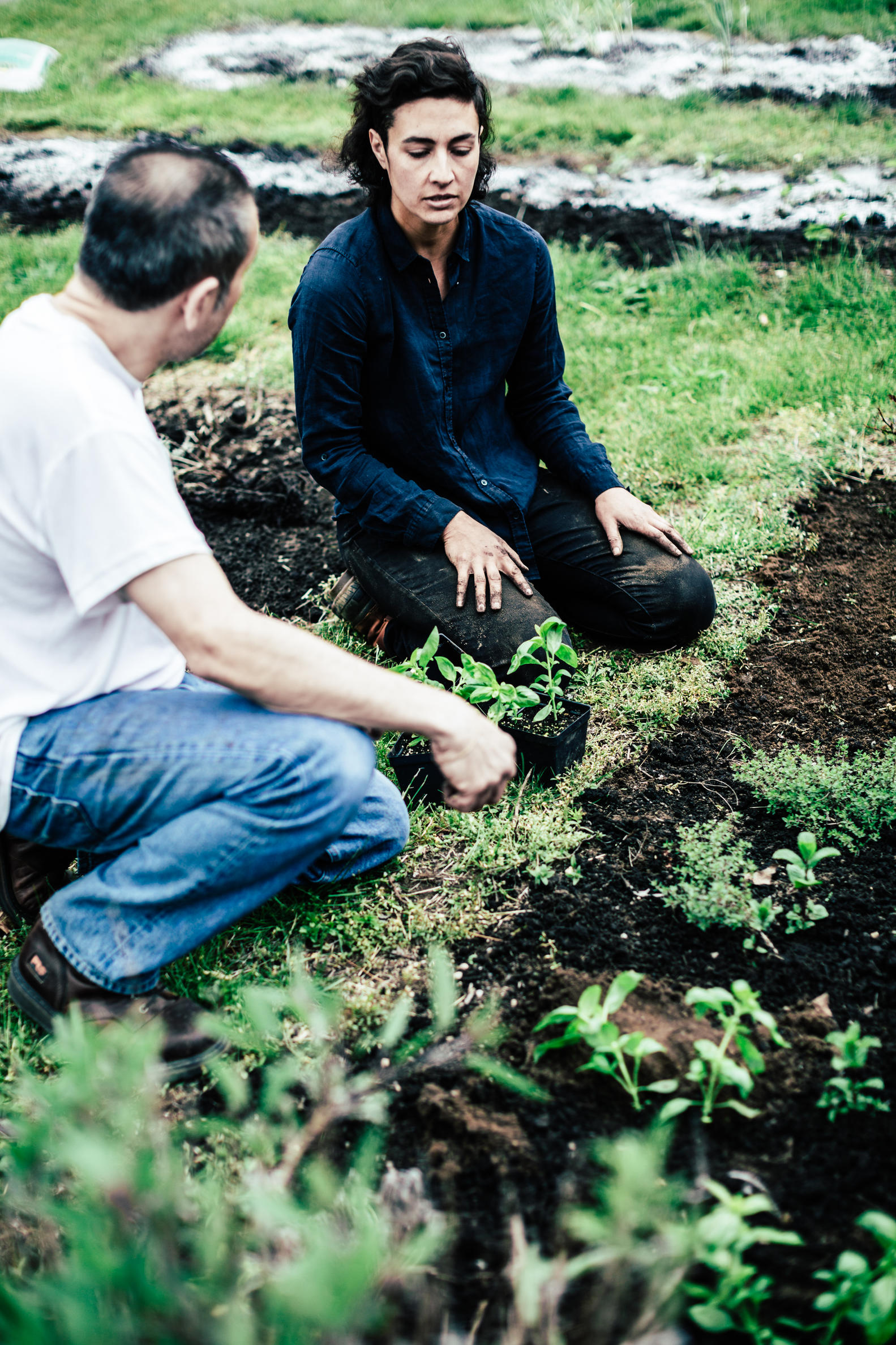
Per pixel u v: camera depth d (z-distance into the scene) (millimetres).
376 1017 2021
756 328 4785
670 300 5082
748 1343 1497
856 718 2766
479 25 10117
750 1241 1447
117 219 1670
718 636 3055
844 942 2129
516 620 2775
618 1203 1270
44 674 1901
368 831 2299
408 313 2777
